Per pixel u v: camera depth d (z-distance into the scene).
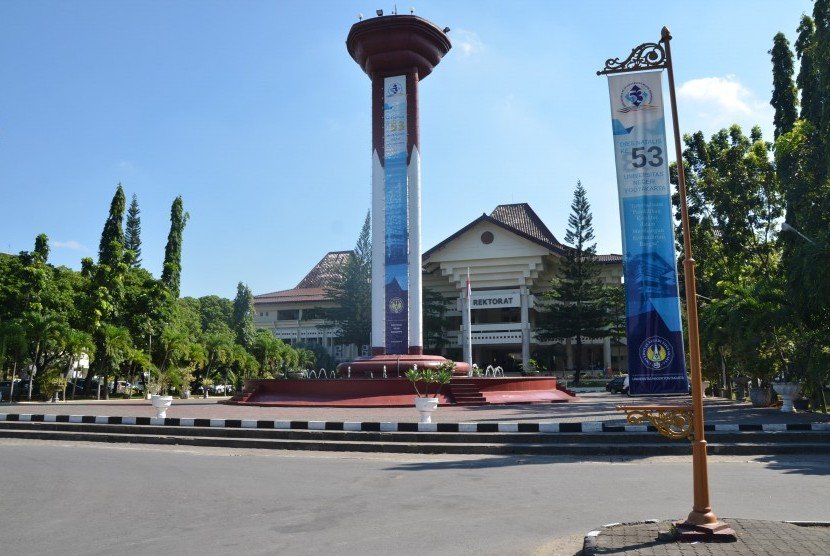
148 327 38.94
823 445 12.26
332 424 14.18
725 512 6.99
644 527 6.04
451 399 23.31
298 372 53.22
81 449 13.47
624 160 9.14
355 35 25.80
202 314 62.91
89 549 5.68
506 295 52.53
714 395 35.88
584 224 46.78
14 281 33.31
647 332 8.76
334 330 65.56
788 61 30.11
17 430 15.88
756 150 28.09
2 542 5.90
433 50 26.02
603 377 50.19
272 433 14.17
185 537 6.09
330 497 8.05
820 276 17.30
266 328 64.69
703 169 31.69
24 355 31.88
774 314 19.67
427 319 52.19
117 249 39.69
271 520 6.79
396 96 25.88
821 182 21.56
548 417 17.61
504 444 12.79
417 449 12.85
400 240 25.34
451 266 53.62
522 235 51.47
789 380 21.34
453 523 6.66
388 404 22.25
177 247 54.22
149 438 14.54
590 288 46.66
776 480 9.08
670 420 6.39
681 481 9.16
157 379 37.53
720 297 31.38
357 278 55.56
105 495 8.16
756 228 28.17
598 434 12.88
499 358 59.47
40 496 8.09
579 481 9.21
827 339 18.73
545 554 5.55
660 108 9.12
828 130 19.45
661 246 8.91
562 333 47.22
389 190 25.55
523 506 7.48
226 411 20.38
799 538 5.53
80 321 34.75
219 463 11.26
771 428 13.02
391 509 7.34
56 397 32.41
